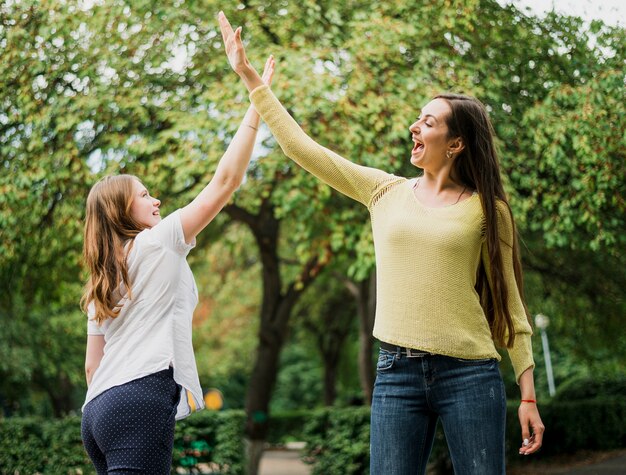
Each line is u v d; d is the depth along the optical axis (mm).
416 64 7426
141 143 7711
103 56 7660
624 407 12188
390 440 2510
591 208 7227
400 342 2492
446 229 2502
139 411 2387
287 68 7160
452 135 2594
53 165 7883
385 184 2682
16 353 14578
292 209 8375
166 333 2490
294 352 32000
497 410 2457
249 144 2697
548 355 17750
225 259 15289
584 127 6977
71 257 8656
